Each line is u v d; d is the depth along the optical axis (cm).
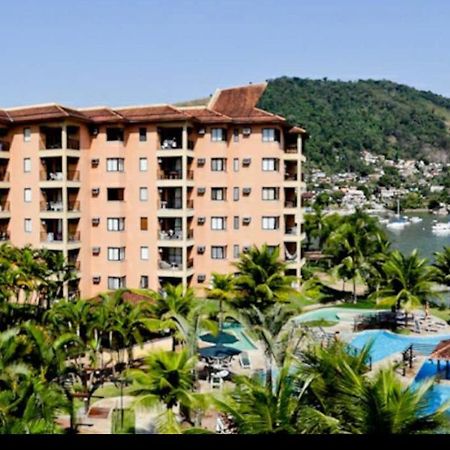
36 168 5284
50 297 4659
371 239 6450
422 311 5428
